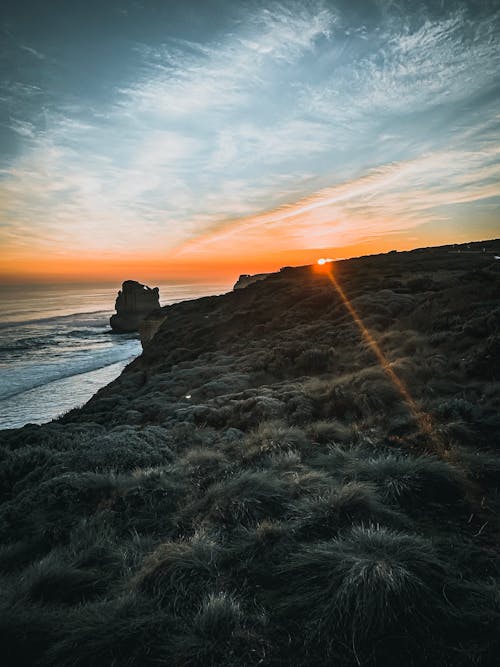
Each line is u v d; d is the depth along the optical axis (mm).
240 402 10578
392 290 25484
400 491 4855
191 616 3172
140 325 57375
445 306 17359
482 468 5328
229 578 3615
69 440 9711
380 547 3592
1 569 4570
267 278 54031
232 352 21484
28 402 42438
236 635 2895
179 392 15297
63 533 5102
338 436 7430
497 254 47781
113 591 3680
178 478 6301
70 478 6297
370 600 2896
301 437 7410
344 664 2623
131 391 19375
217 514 4770
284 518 4609
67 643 2924
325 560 3523
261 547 4004
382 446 6477
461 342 11922
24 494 6285
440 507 4613
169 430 9742
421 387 9352
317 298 28328
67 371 60906
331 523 4309
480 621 2814
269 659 2699
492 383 8922
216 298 48375
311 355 14578
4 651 2959
